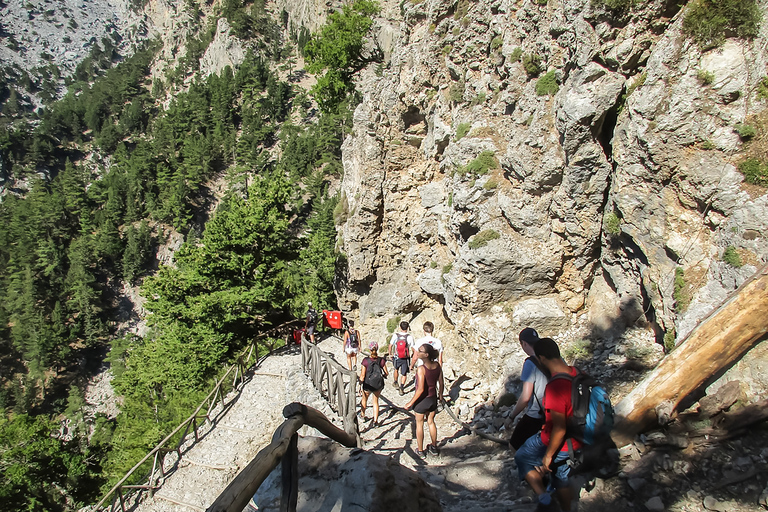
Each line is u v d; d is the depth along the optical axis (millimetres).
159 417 33531
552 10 12789
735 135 8867
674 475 4879
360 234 24547
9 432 24203
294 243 28141
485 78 15617
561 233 12977
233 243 26141
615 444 5285
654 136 9773
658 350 10625
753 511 4289
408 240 23281
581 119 11281
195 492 12227
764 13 8742
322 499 4625
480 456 9117
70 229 150000
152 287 26781
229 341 25750
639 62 10695
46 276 134000
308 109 172375
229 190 150250
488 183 14180
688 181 9445
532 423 5344
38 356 107188
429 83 19266
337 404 12461
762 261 8125
